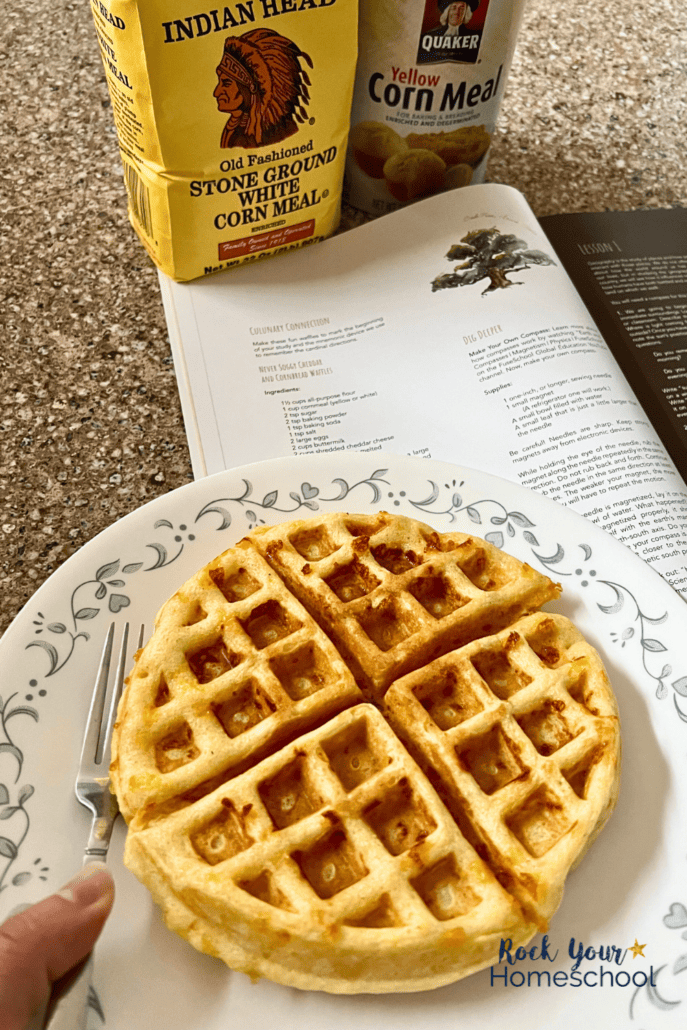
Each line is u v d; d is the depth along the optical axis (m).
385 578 0.40
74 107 0.62
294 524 0.41
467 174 0.56
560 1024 0.33
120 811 0.35
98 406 0.49
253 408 0.48
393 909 0.33
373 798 0.35
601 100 0.66
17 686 0.37
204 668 0.38
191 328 0.51
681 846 0.36
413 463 0.43
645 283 0.55
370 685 0.39
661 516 0.45
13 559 0.44
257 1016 0.33
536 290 0.53
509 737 0.37
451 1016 0.33
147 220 0.51
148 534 0.41
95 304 0.53
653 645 0.40
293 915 0.33
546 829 0.36
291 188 0.51
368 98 0.52
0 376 0.50
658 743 0.38
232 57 0.44
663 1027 0.33
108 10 0.42
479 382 0.50
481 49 0.49
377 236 0.55
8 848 0.35
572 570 0.42
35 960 0.30
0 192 0.58
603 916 0.35
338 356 0.50
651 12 0.72
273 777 0.35
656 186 0.61
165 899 0.33
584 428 0.48
